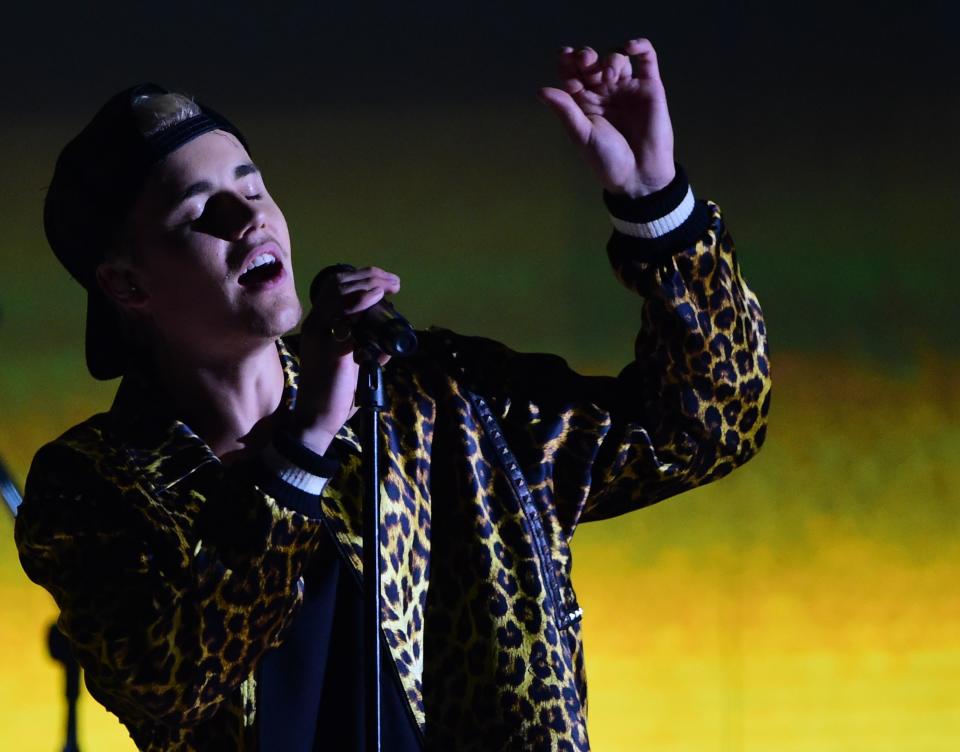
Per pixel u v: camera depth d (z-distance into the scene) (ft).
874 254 51.06
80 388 49.49
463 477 19.01
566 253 50.60
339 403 17.22
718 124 51.44
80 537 17.99
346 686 18.11
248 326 18.61
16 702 47.70
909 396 50.67
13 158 49.57
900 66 51.13
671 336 19.31
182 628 17.19
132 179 18.90
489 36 50.88
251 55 50.39
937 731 49.57
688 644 49.88
